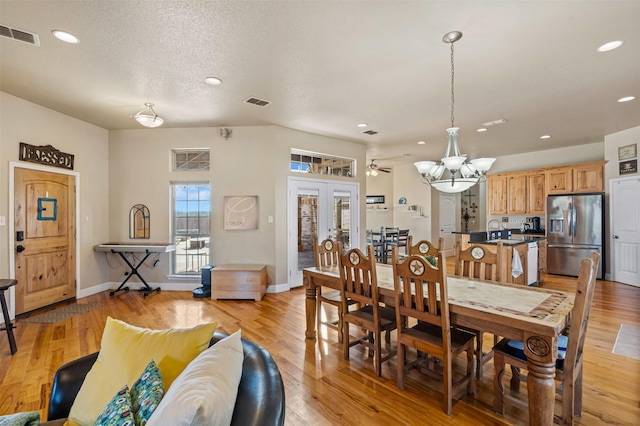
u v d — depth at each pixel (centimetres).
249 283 437
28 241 382
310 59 273
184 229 503
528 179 652
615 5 202
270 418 89
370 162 826
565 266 574
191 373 99
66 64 282
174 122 463
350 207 585
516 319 163
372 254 234
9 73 301
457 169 257
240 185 487
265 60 275
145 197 495
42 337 308
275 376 112
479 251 263
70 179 436
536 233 648
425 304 208
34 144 386
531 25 224
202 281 463
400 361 219
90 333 317
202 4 200
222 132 481
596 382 222
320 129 501
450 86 331
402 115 430
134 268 475
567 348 167
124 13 209
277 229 485
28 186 382
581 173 573
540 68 291
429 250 300
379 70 295
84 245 458
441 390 219
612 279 533
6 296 358
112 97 362
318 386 222
